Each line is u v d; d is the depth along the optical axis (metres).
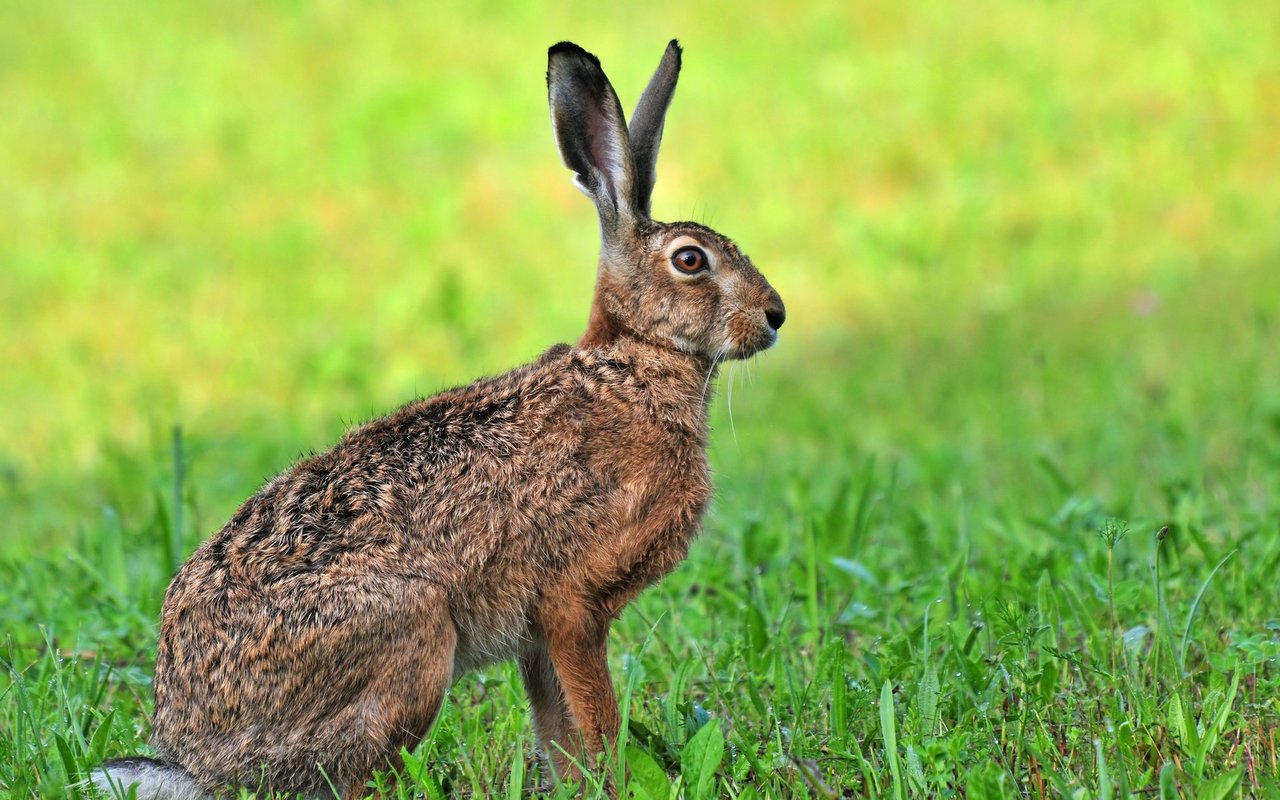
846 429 14.96
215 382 18.67
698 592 9.37
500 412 7.01
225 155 26.92
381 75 29.59
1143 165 24.30
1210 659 7.42
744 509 11.39
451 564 6.69
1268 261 20.11
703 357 7.49
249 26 31.94
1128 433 13.63
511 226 24.03
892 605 8.93
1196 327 17.53
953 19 30.02
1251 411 13.02
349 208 24.91
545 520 6.87
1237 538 9.70
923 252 21.55
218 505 12.66
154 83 29.69
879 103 27.25
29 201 25.34
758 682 7.47
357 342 19.86
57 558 10.47
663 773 6.03
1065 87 27.05
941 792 6.10
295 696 6.38
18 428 16.89
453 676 7.10
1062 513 9.81
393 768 6.34
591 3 31.89
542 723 7.36
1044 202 23.56
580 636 6.97
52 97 29.23
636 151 7.98
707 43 29.83
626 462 7.06
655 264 7.43
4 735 7.25
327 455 6.93
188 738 6.51
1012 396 15.70
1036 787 6.25
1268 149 24.28
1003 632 7.71
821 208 24.09
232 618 6.43
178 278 22.47
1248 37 27.61
